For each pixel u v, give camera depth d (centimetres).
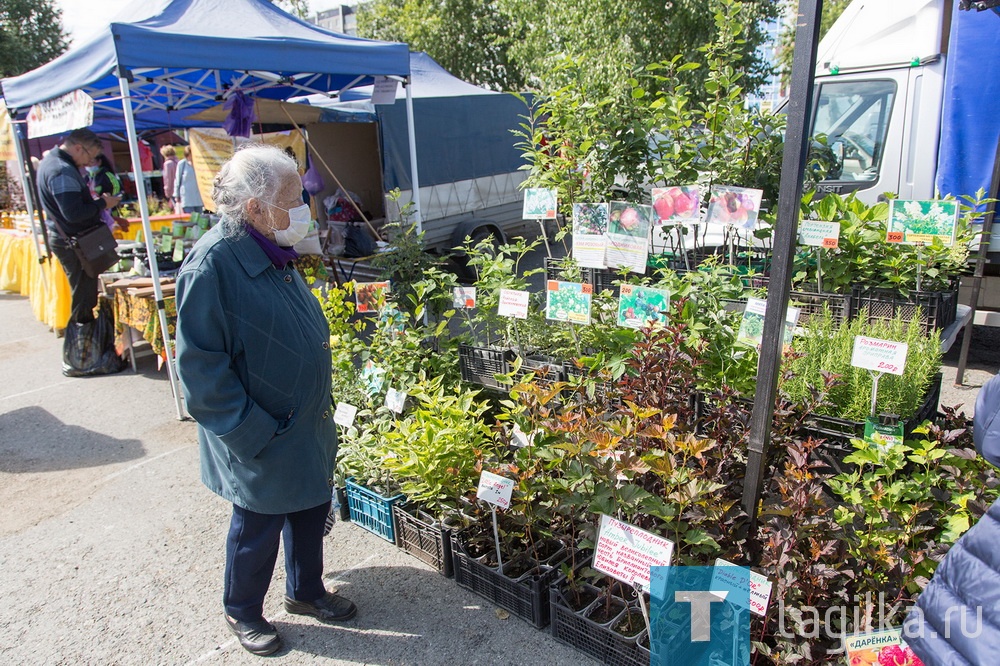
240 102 672
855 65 586
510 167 1016
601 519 233
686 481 236
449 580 314
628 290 350
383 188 822
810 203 427
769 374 221
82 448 481
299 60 522
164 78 648
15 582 333
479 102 938
